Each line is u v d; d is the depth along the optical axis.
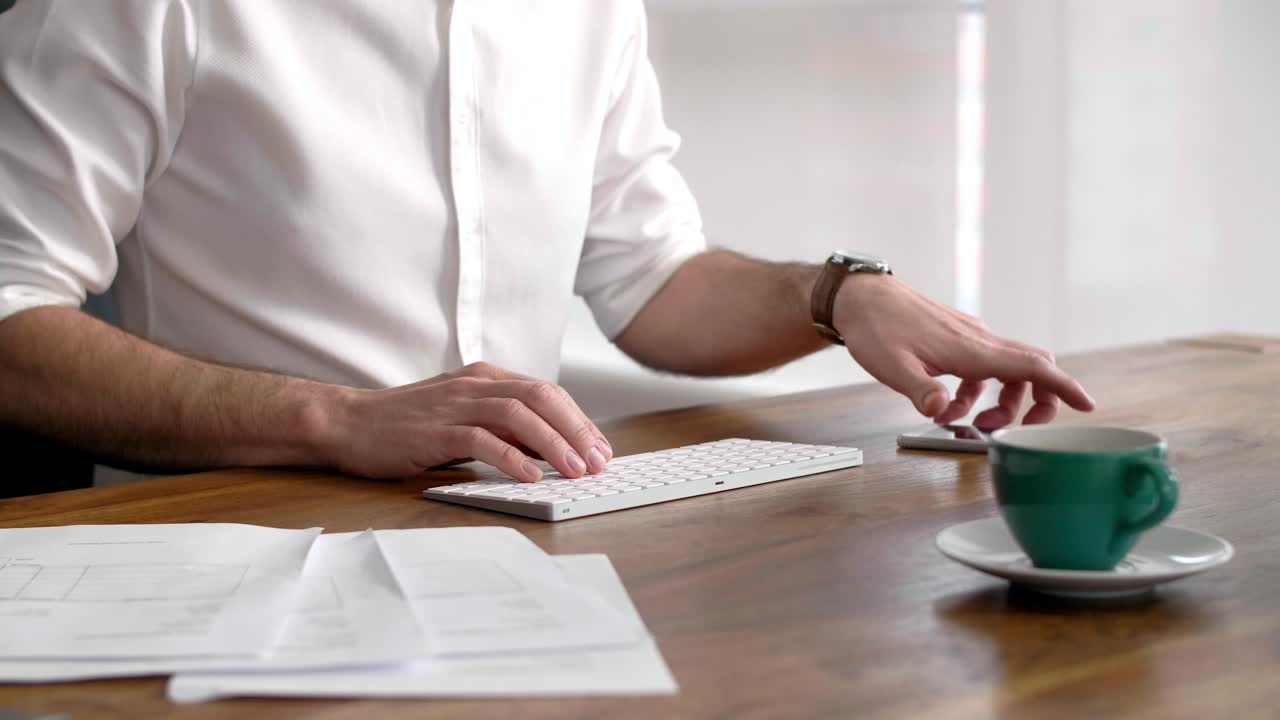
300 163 1.29
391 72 1.34
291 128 1.27
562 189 1.46
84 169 1.19
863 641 0.57
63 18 1.19
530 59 1.42
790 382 2.62
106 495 0.90
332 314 1.34
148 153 1.26
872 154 3.23
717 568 0.69
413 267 1.37
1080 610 0.60
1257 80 3.06
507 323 1.45
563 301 1.51
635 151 1.57
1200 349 1.62
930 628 0.58
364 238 1.33
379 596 0.62
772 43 3.13
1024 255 3.32
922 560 0.70
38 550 0.72
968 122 3.26
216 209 1.30
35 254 1.17
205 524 0.78
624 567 0.69
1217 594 0.63
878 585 0.65
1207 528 0.76
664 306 1.52
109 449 1.08
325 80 1.30
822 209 3.23
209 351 1.34
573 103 1.48
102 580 0.66
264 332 1.33
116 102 1.22
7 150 1.18
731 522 0.79
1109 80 3.25
